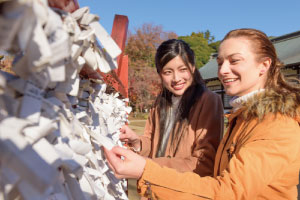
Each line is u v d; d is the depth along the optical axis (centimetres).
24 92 33
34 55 29
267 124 77
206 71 2208
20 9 25
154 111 171
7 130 28
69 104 51
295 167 74
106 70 58
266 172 70
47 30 34
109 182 82
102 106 91
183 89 138
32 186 28
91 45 53
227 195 68
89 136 65
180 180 72
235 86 93
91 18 47
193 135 129
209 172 116
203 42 3672
